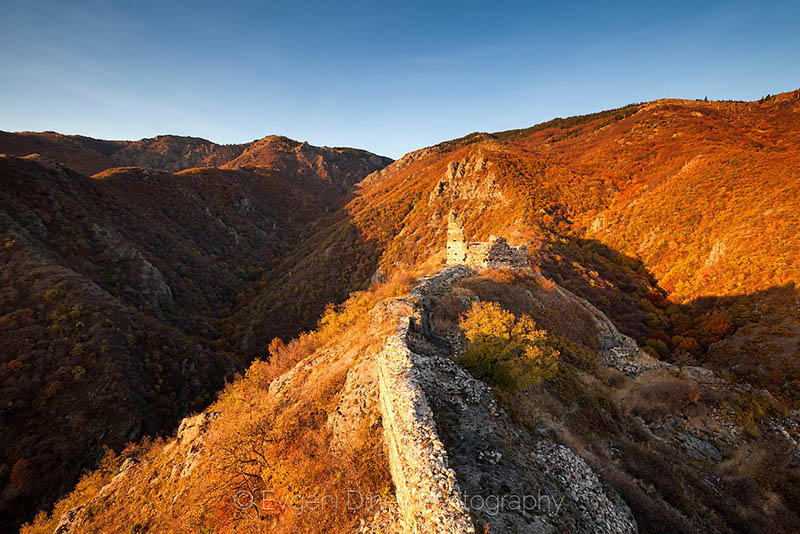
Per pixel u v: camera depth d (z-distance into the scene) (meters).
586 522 9.52
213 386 76.00
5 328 60.38
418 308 20.42
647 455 15.61
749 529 13.26
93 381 59.16
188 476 18.05
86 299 71.50
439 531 6.84
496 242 34.19
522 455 10.91
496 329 14.54
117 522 18.95
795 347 37.59
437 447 8.83
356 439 12.71
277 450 14.43
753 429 20.38
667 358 48.25
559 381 18.55
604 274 69.25
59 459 50.00
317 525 10.45
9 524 43.34
